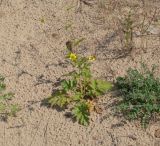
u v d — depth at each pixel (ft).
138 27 3.80
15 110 3.39
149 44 3.69
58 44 3.79
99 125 3.26
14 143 3.26
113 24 3.85
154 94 3.28
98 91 3.39
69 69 3.60
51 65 3.66
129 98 3.33
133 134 3.18
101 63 3.62
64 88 3.40
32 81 3.59
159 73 3.48
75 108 3.30
